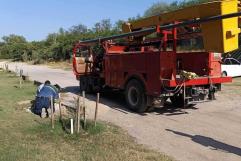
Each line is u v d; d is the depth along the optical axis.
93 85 16.88
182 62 13.44
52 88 11.88
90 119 11.38
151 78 12.20
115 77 14.17
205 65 12.81
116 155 7.87
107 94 17.02
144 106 12.59
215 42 11.20
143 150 8.29
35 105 11.87
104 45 15.11
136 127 10.66
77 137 9.16
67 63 58.50
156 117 12.07
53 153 7.93
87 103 14.79
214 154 8.20
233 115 12.24
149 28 14.04
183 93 12.12
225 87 19.47
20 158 7.53
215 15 11.48
